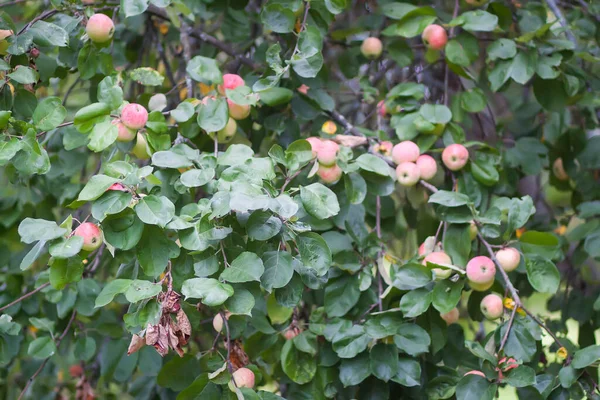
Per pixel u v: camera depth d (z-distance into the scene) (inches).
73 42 133.0
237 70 151.5
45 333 142.3
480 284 125.0
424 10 136.9
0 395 154.5
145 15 149.9
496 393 121.9
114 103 121.1
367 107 156.0
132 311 117.4
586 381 121.6
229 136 129.7
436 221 140.7
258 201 113.0
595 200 148.4
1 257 145.9
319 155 126.7
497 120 159.0
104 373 138.9
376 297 129.3
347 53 147.4
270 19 129.4
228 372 117.6
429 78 157.9
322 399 127.0
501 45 135.0
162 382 126.0
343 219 130.3
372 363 123.6
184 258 118.0
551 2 144.8
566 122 152.3
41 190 149.7
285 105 136.8
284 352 126.0
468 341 121.3
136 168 115.7
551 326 145.2
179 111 125.0
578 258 145.0
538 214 156.3
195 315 118.2
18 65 125.5
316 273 118.6
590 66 151.9
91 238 115.9
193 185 117.2
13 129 120.6
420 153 134.0
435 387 125.4
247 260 115.1
